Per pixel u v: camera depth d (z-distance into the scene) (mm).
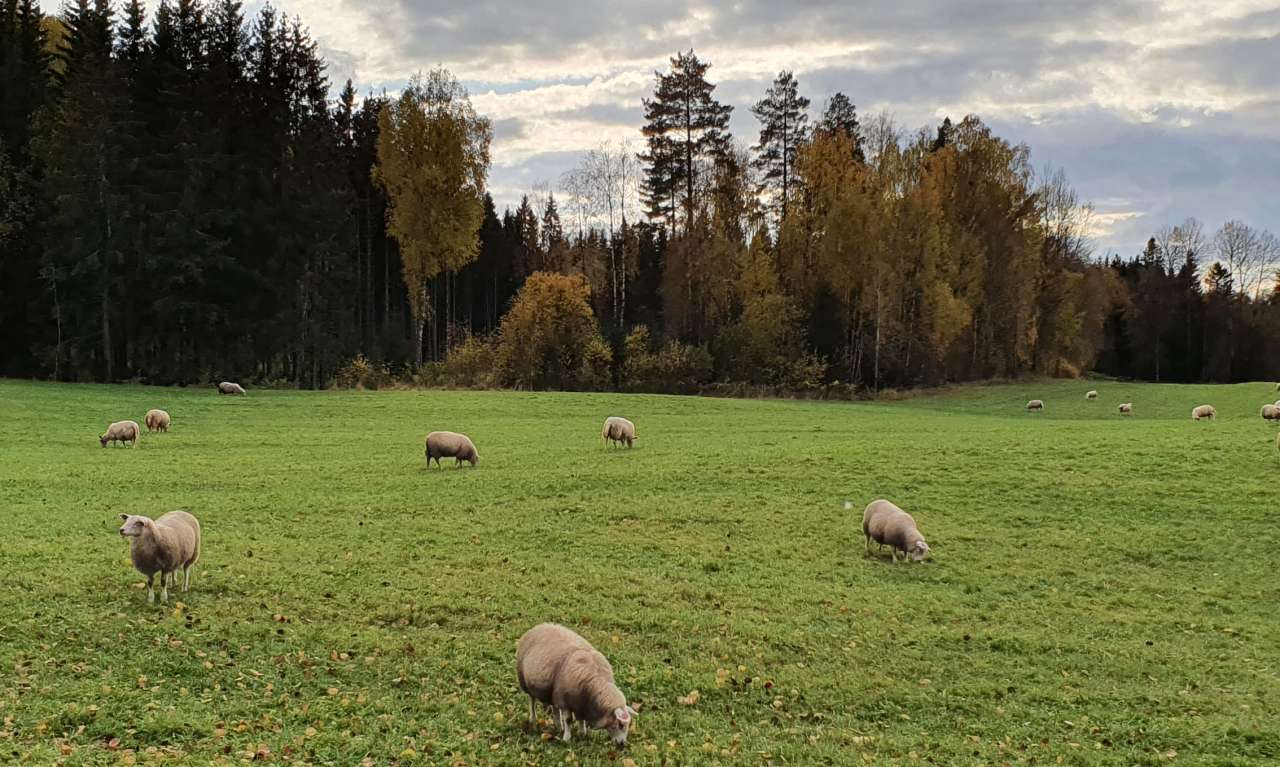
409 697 13078
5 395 51031
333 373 77188
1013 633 17156
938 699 14023
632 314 103375
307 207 72562
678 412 56500
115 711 11812
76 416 46156
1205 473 29594
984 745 12375
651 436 44156
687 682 14125
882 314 79000
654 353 79625
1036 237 90125
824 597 19062
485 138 75188
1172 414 64375
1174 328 127688
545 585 19172
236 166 71000
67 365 67688
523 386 74625
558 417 52750
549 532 24078
